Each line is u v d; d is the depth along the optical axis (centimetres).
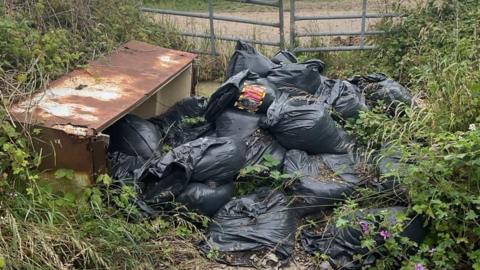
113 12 657
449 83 464
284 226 420
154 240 407
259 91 493
